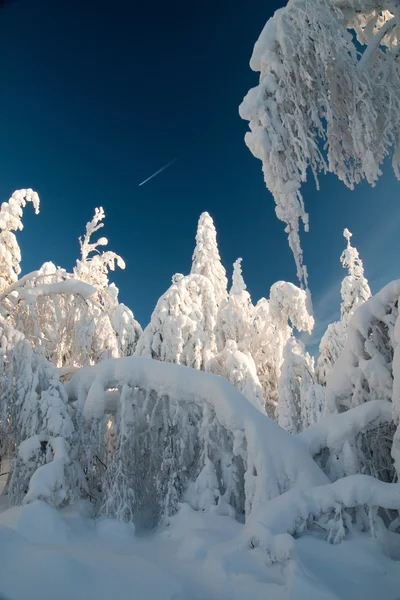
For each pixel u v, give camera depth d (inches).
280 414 607.8
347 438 231.9
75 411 268.8
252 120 190.1
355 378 259.1
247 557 163.9
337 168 208.7
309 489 192.2
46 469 221.1
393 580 150.2
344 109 194.5
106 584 138.8
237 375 540.7
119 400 259.8
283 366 629.9
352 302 881.5
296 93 183.5
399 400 209.2
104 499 233.9
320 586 134.0
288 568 146.8
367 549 167.2
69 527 198.1
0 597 126.0
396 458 206.1
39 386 267.9
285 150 185.8
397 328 217.3
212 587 149.1
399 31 199.2
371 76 195.6
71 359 415.8
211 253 890.7
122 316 502.0
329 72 185.6
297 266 180.4
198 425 255.8
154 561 175.8
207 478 234.1
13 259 506.0
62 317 401.1
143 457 262.1
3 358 268.1
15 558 146.7
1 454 302.7
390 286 249.6
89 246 628.1
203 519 210.8
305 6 181.6
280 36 184.1
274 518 178.9
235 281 944.9
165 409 259.0
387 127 183.9
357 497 179.3
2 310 347.6
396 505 175.5
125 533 210.5
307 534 180.9
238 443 229.5
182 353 528.1
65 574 137.8
